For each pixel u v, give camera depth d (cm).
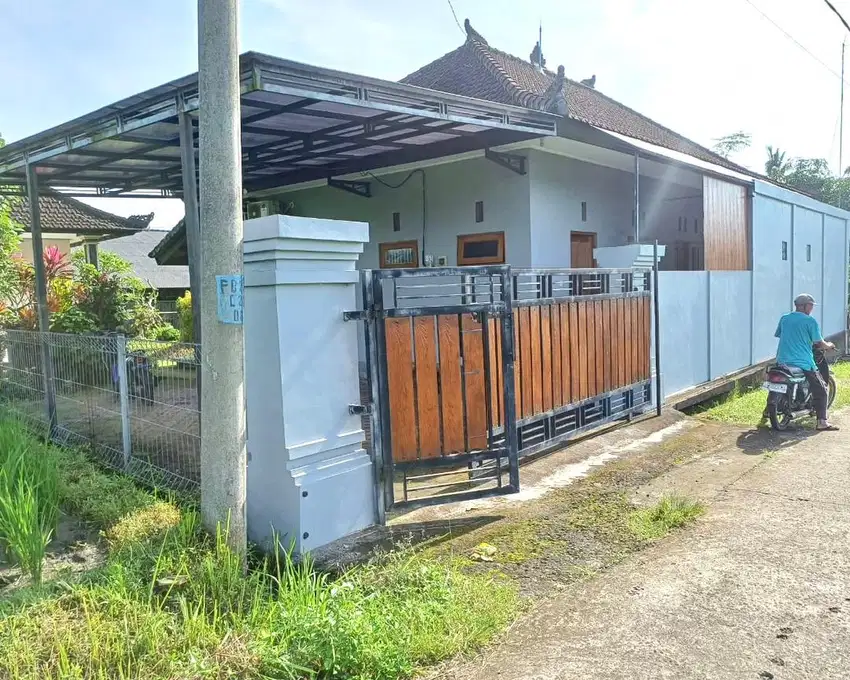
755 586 379
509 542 453
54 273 1249
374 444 470
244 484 395
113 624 309
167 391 520
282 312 418
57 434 694
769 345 1270
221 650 299
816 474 598
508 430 520
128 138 734
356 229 449
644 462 646
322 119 715
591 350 706
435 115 657
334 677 291
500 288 516
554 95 823
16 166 847
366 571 392
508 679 294
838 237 1695
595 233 1084
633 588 381
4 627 308
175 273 3275
